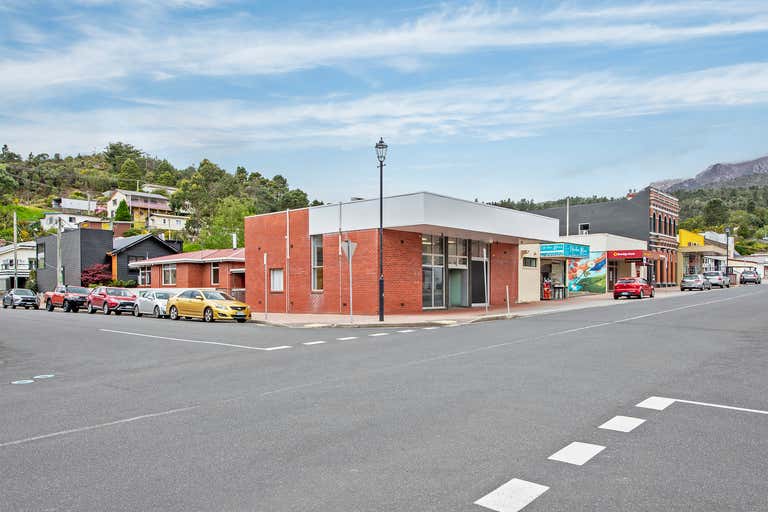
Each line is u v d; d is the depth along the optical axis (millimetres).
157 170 163500
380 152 21422
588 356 11188
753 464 4879
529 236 30297
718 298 33562
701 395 7605
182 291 26281
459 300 29875
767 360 10547
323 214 26938
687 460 4996
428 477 4625
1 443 5797
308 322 21094
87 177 144500
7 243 74250
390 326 19969
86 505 4148
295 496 4258
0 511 4051
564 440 5613
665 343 13109
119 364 11516
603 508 3992
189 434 6047
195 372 10250
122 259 50531
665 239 57219
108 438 5945
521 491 4312
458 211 25094
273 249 29547
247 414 6895
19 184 124562
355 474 4715
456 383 8562
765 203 160875
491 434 5836
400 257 25281
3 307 43312
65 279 52531
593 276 46719
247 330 19172
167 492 4379
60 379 9805
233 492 4359
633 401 7270
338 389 8305
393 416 6637
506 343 13602
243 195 115250
